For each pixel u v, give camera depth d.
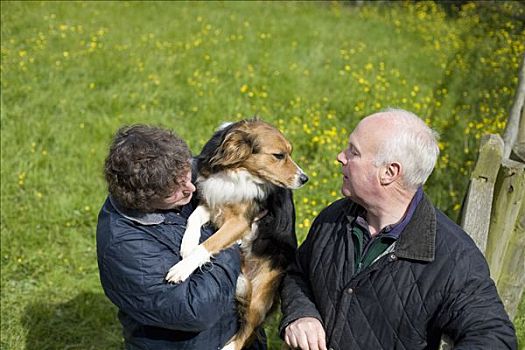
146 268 3.18
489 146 3.48
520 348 4.23
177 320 3.21
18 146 8.47
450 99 10.78
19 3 14.42
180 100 10.16
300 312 3.29
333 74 11.57
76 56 11.53
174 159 3.09
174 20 14.28
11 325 5.63
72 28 12.86
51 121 9.24
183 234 3.53
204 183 4.05
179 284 3.21
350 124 9.55
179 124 9.30
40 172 7.93
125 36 12.75
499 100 10.43
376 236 3.09
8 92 9.95
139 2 15.70
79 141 8.74
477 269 2.88
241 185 4.02
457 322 2.76
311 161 8.20
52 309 5.88
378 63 12.49
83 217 7.26
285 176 4.13
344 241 3.22
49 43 12.13
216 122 9.39
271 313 4.16
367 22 16.20
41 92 10.04
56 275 6.29
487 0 17.55
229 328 3.62
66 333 5.65
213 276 3.38
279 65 11.68
